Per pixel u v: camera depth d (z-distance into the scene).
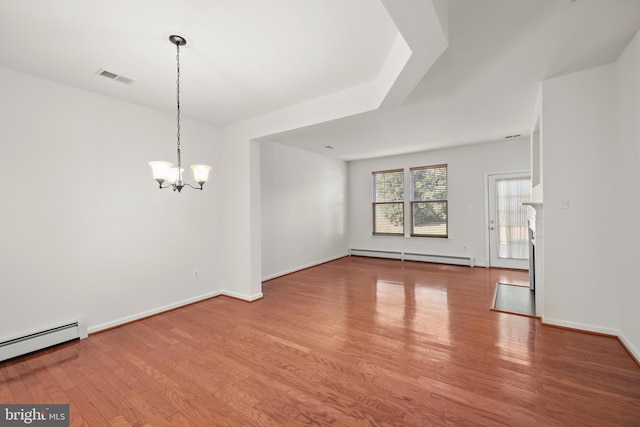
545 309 3.02
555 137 2.88
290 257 5.71
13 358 2.50
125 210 3.29
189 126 3.94
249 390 2.05
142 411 1.85
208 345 2.73
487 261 5.86
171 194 3.73
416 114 3.84
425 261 6.46
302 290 4.52
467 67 2.61
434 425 1.69
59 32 2.03
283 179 5.55
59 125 2.82
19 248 2.58
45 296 2.72
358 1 1.75
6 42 2.14
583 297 2.84
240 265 4.14
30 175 2.65
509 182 5.62
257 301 4.02
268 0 1.73
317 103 3.27
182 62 2.47
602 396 1.90
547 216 2.96
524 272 5.42
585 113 2.75
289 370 2.29
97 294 3.06
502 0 1.75
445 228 6.30
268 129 3.75
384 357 2.46
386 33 2.10
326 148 5.96
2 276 2.50
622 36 2.21
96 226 3.06
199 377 2.21
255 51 2.31
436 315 3.38
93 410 1.87
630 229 2.43
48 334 2.69
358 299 4.04
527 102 3.45
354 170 7.54
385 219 7.11
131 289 3.33
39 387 2.11
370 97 2.89
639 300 2.29
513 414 1.76
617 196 2.64
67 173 2.87
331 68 2.61
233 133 4.18
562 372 2.18
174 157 3.74
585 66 2.67
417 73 2.14
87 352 2.62
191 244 3.95
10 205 2.54
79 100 2.94
